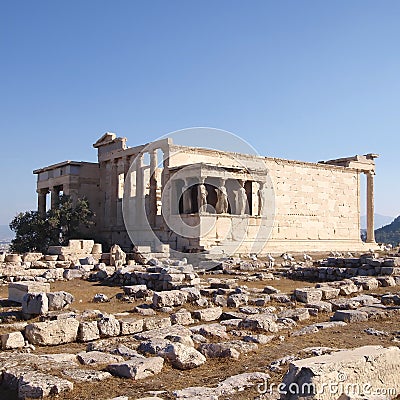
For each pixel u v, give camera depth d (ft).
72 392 29.09
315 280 91.56
